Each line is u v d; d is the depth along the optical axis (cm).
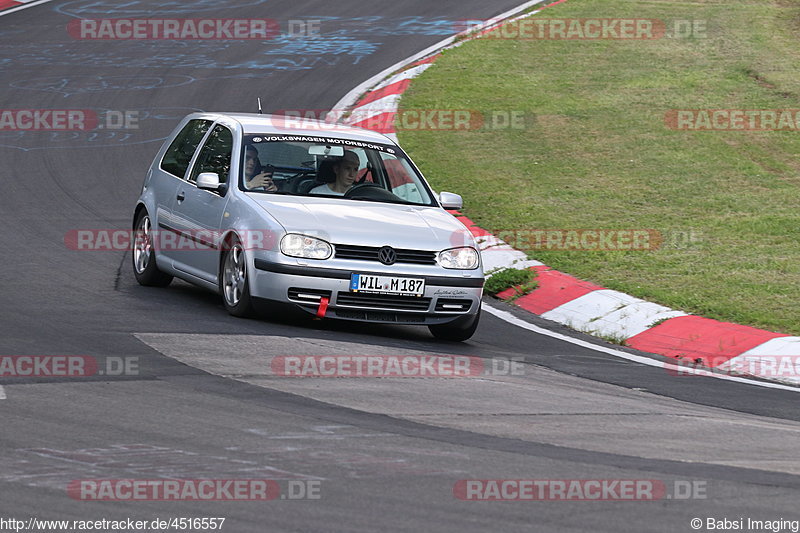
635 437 2123
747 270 4050
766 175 5603
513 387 2533
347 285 2936
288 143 3319
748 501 1722
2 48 8275
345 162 3294
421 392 2386
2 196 4872
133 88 7338
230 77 7694
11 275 3506
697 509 1669
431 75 7550
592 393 2558
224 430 1975
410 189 3353
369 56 8312
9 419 1969
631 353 3222
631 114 6750
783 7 9675
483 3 10131
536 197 5166
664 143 6159
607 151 6012
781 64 7862
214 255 3181
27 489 1611
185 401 2164
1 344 2577
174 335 2777
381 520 1548
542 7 9850
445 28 9200
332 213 3066
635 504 1677
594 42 8500
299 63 8094
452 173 5556
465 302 3059
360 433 2008
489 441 2009
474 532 1519
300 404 2200
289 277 2919
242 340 2777
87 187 5166
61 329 2781
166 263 3450
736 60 7981
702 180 5494
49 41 8550
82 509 1545
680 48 8325
